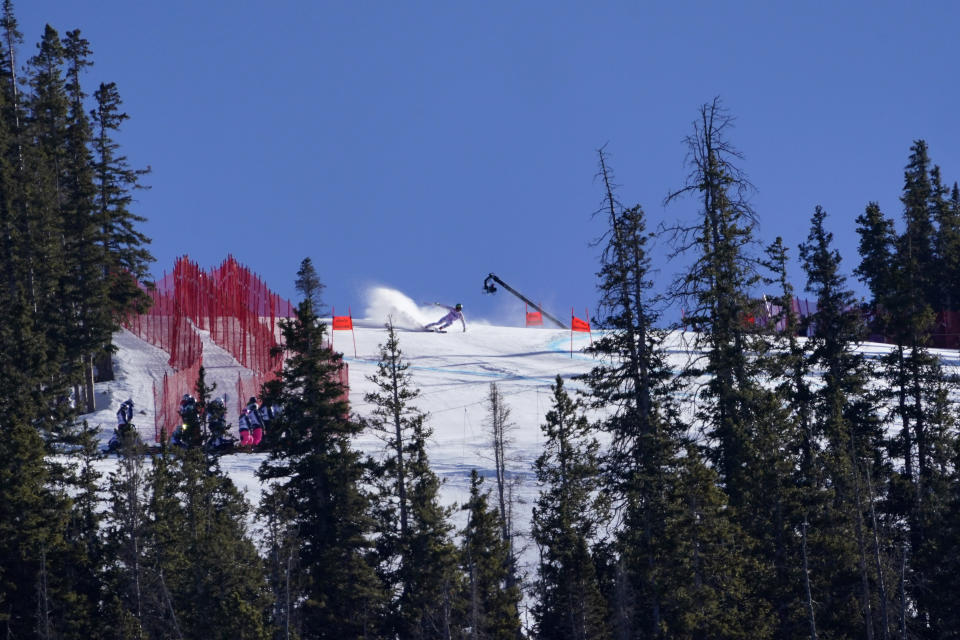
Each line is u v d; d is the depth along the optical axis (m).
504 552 138.25
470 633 129.88
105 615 133.00
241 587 127.69
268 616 130.00
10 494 136.25
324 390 147.62
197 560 130.50
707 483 123.38
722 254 125.25
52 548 134.62
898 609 126.06
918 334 149.88
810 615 119.44
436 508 137.75
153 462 145.88
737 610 123.81
